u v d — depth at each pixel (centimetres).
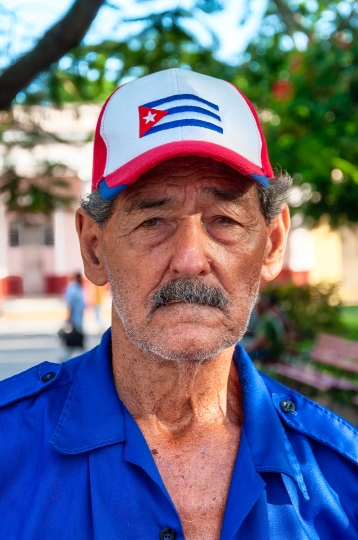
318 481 153
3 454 145
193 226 143
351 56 439
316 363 817
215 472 151
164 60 395
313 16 467
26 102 445
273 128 489
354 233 706
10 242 2391
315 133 466
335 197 606
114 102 153
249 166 143
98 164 154
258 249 152
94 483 141
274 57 503
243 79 512
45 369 166
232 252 147
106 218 152
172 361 150
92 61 398
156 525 136
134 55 393
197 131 140
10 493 143
